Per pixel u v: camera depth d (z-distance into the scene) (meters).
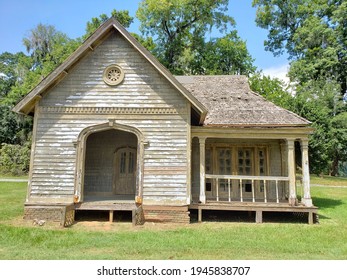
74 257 6.30
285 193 13.26
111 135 14.43
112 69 11.25
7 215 11.09
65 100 11.08
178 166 10.73
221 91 15.52
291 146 11.30
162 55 38.69
